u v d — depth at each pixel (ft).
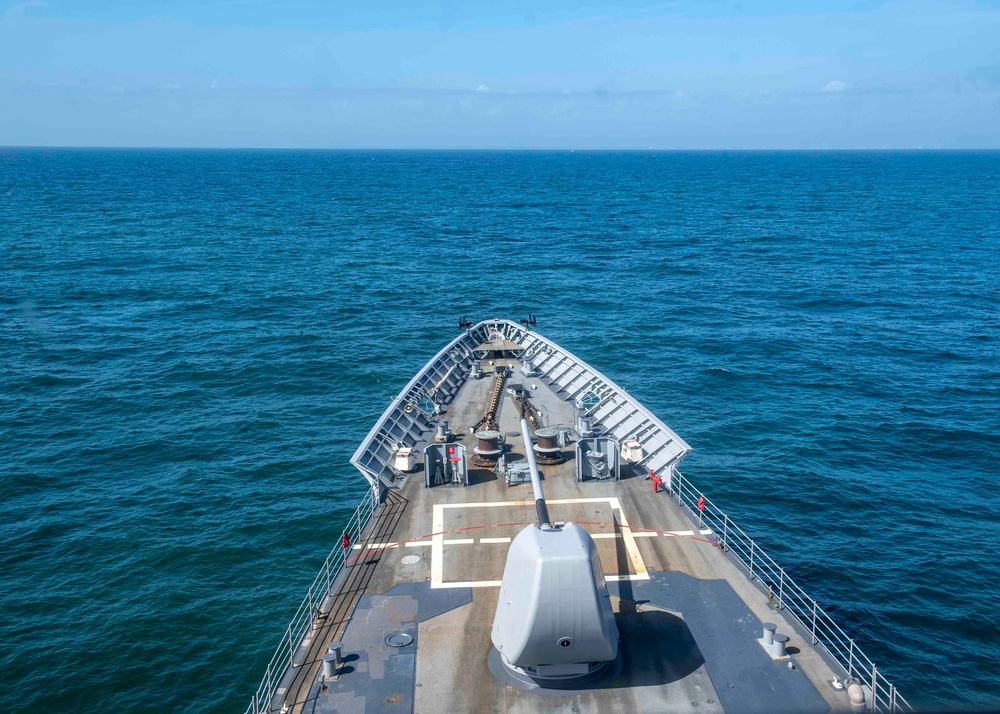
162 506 163.84
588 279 398.01
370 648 77.46
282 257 452.35
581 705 69.51
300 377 244.63
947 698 109.60
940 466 183.52
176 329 296.71
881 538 152.25
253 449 192.65
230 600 132.26
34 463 183.62
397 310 329.52
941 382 240.12
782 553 146.61
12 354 263.90
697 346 279.49
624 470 116.37
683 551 95.14
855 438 198.80
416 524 101.65
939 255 471.21
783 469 181.37
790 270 424.46
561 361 161.79
